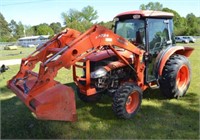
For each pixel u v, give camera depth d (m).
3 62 15.11
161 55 6.07
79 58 4.75
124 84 5.20
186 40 36.03
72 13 74.25
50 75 4.45
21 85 5.10
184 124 4.91
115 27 6.53
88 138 4.43
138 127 4.80
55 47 5.64
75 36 5.76
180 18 61.56
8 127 4.86
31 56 5.56
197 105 5.92
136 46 6.00
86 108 5.79
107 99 6.38
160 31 6.34
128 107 5.18
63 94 4.34
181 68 6.30
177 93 6.25
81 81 5.58
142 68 5.77
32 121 5.13
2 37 71.06
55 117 4.29
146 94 6.68
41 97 4.28
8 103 6.30
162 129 4.71
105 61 5.53
